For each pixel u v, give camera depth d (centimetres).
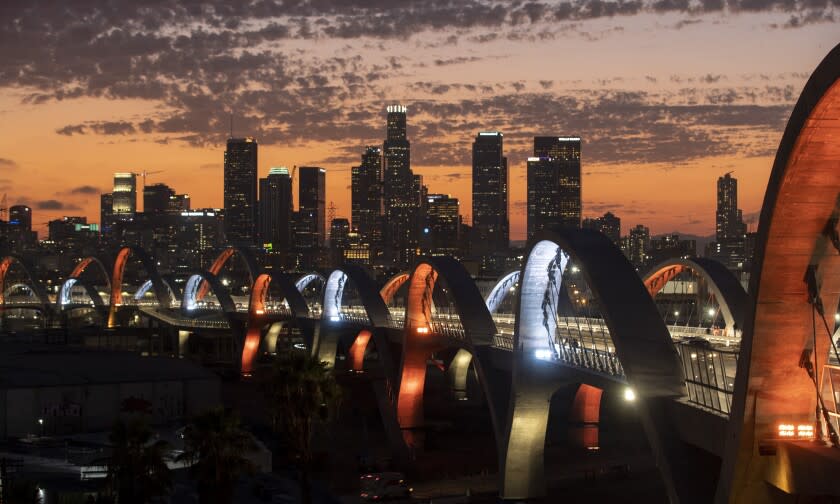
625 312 5994
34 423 10231
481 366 9381
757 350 4259
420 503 8075
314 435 11588
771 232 4050
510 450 8056
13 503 5559
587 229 6956
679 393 5659
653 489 8138
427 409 13538
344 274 15125
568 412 12275
